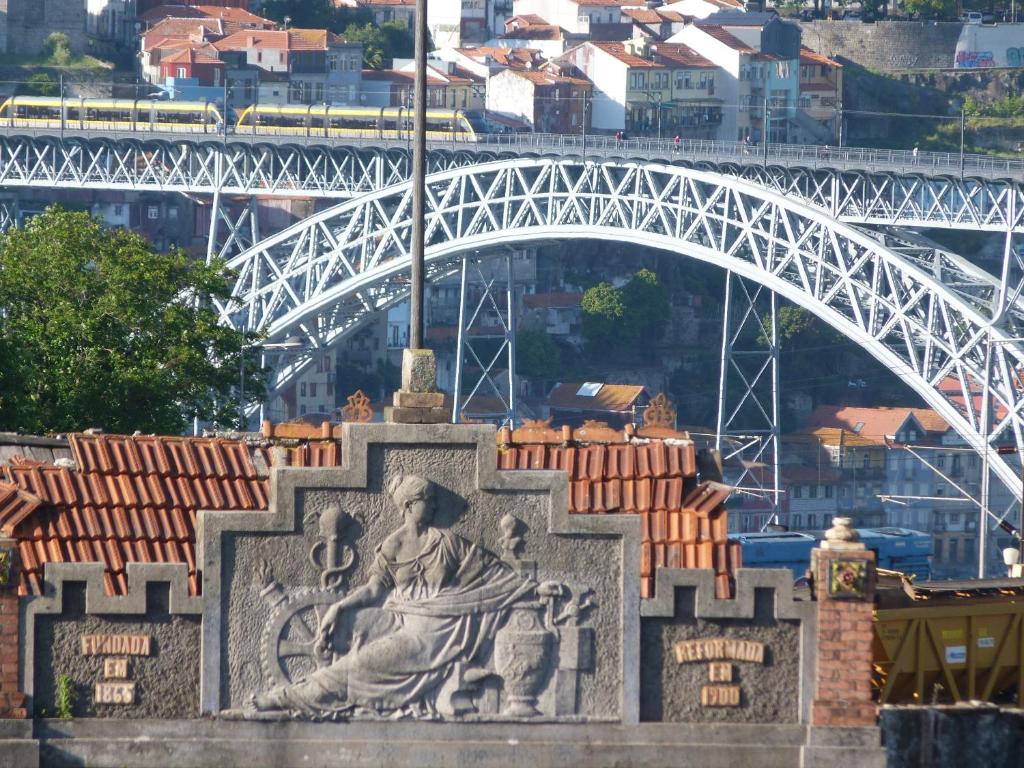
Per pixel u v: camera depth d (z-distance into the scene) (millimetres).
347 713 90438
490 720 90812
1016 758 95500
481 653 91062
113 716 90438
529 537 91188
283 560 90500
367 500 90812
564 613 91250
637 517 91188
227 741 90125
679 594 91938
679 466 96500
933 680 121062
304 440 103875
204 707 90188
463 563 90812
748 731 92062
